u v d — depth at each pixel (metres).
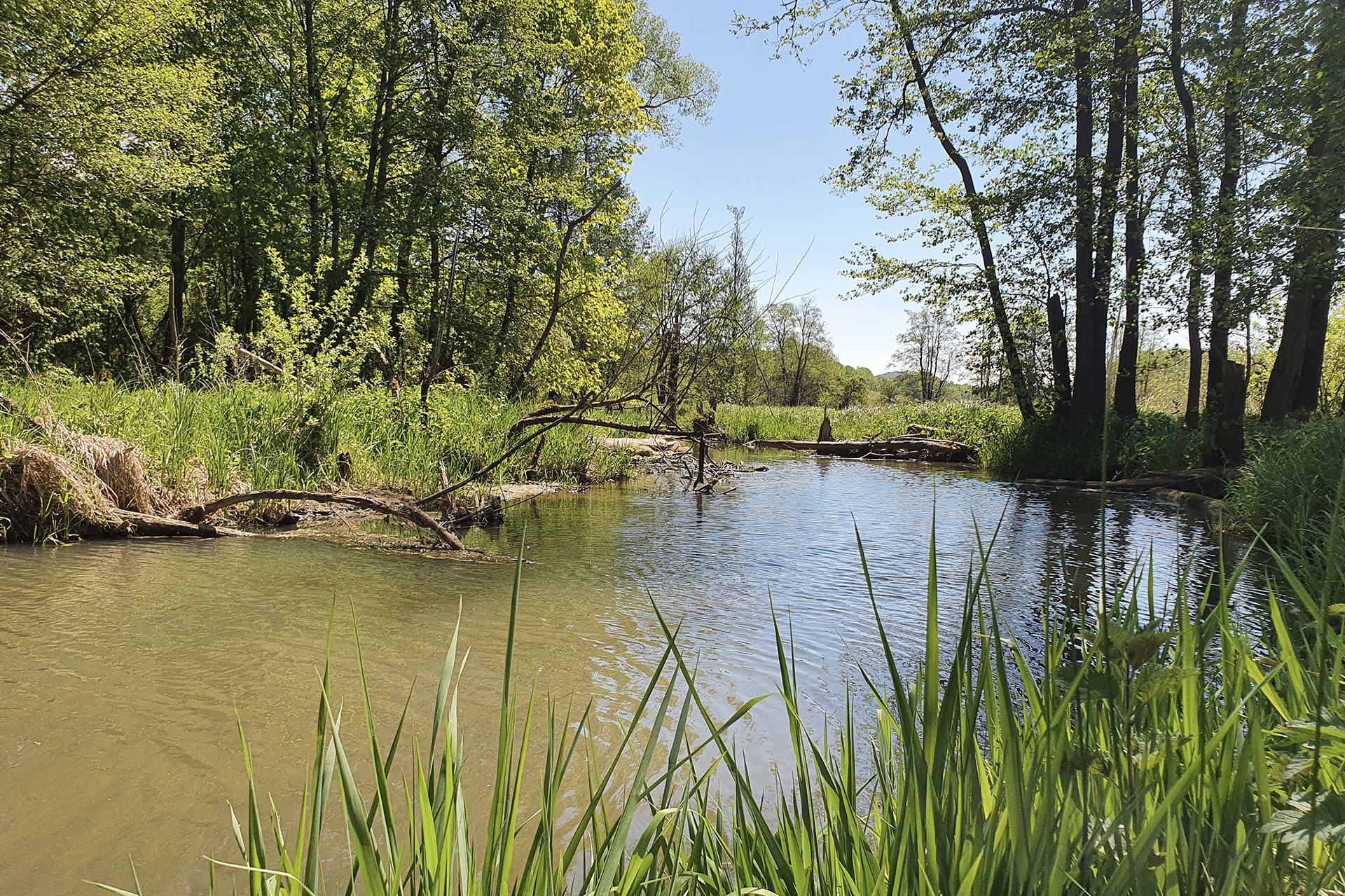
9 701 3.18
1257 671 1.67
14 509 6.27
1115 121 15.89
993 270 17.48
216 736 2.97
